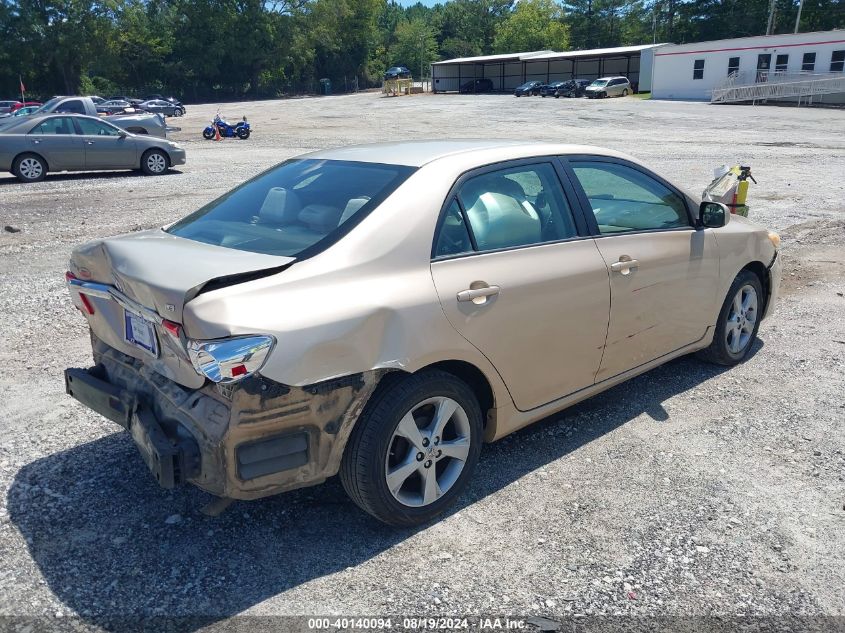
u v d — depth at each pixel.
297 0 92.31
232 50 85.44
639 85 58.75
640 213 4.34
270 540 3.22
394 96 71.69
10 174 17.83
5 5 73.75
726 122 32.19
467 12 123.56
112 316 3.31
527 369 3.62
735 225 5.05
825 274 8.10
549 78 71.50
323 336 2.80
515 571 3.01
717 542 3.20
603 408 4.60
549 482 3.71
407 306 3.06
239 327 2.64
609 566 3.04
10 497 3.53
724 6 85.50
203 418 2.77
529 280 3.53
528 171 3.83
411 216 3.24
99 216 11.65
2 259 8.82
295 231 3.25
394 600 2.83
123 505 3.47
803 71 45.19
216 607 2.79
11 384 4.97
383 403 3.04
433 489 3.30
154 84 86.19
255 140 27.70
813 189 14.56
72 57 77.75
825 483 3.70
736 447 4.08
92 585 2.91
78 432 4.25
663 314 4.39
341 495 3.60
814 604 2.82
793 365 5.33
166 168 17.62
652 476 3.76
